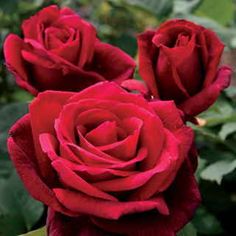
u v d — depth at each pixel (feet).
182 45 2.03
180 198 1.76
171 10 2.77
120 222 1.71
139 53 2.05
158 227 1.73
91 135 1.72
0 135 2.28
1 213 2.11
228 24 3.02
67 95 1.77
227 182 2.42
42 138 1.71
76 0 3.18
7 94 2.84
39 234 1.89
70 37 2.09
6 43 2.13
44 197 1.70
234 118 2.30
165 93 2.06
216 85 2.03
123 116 1.75
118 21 3.10
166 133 1.73
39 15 2.18
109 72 2.14
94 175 1.68
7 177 2.21
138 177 1.67
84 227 1.73
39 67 2.09
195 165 1.83
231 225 2.42
